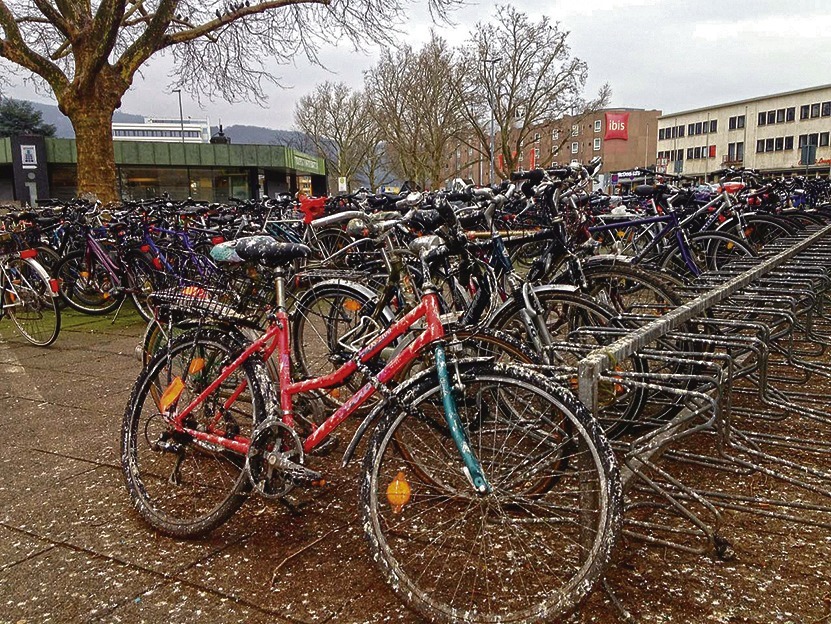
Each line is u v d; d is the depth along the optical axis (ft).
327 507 8.85
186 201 26.55
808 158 58.85
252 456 7.73
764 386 9.44
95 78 34.04
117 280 22.00
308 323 11.53
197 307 8.66
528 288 10.16
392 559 6.64
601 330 8.94
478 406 7.27
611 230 20.75
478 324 10.03
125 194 88.84
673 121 227.61
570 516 8.09
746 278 10.87
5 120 133.90
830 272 15.42
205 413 8.71
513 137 123.03
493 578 7.08
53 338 19.02
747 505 8.43
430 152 113.70
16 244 25.32
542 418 7.10
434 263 10.33
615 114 211.82
